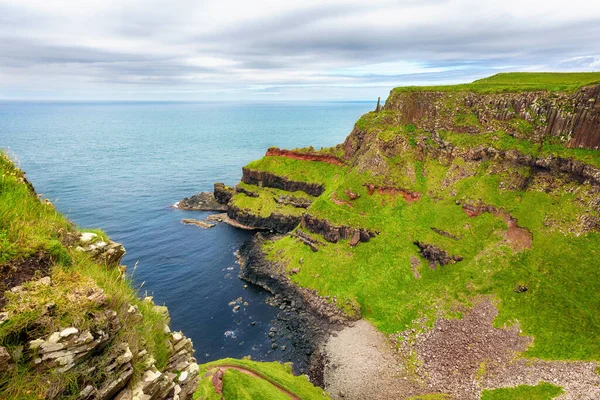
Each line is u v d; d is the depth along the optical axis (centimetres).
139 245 12975
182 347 2417
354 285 9762
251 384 5500
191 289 10312
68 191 18762
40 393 1365
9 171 1894
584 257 8275
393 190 12025
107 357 1627
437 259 9775
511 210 9906
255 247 12812
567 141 10044
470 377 6688
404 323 8400
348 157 15862
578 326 7094
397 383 6856
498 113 11944
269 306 9650
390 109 15038
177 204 17612
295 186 16062
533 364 6606
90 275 1747
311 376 7281
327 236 11456
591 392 5688
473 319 7975
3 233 1563
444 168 12112
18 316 1362
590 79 12719
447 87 14138
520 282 8344
